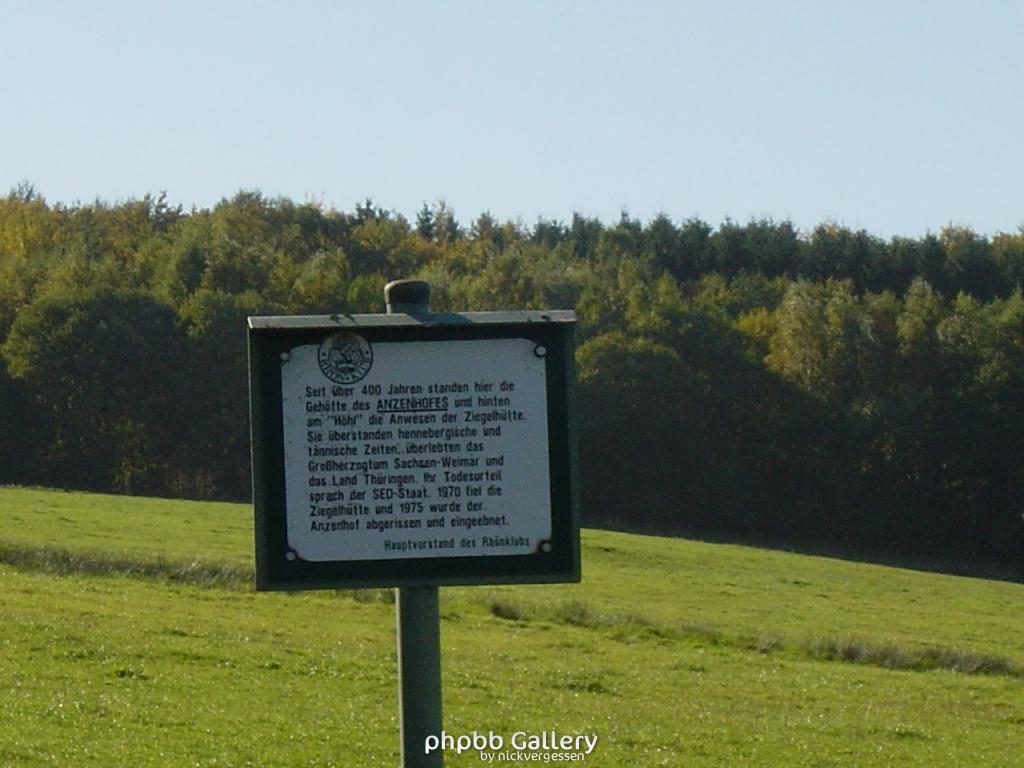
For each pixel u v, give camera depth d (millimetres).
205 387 90938
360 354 11219
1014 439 91188
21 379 89188
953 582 63938
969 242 135625
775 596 49344
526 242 166125
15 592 30328
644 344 94188
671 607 42469
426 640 11250
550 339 11281
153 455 91188
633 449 93750
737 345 98000
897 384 94750
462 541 11203
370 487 11195
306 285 103688
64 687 19953
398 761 16547
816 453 94375
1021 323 93688
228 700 20047
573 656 28375
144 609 29547
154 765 15398
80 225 142625
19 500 62562
